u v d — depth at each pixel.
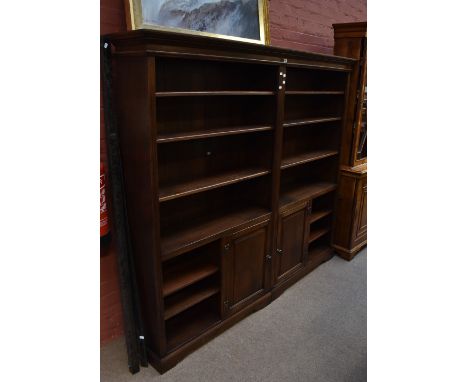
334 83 2.71
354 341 2.05
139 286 1.81
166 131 1.84
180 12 1.78
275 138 2.09
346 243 2.97
